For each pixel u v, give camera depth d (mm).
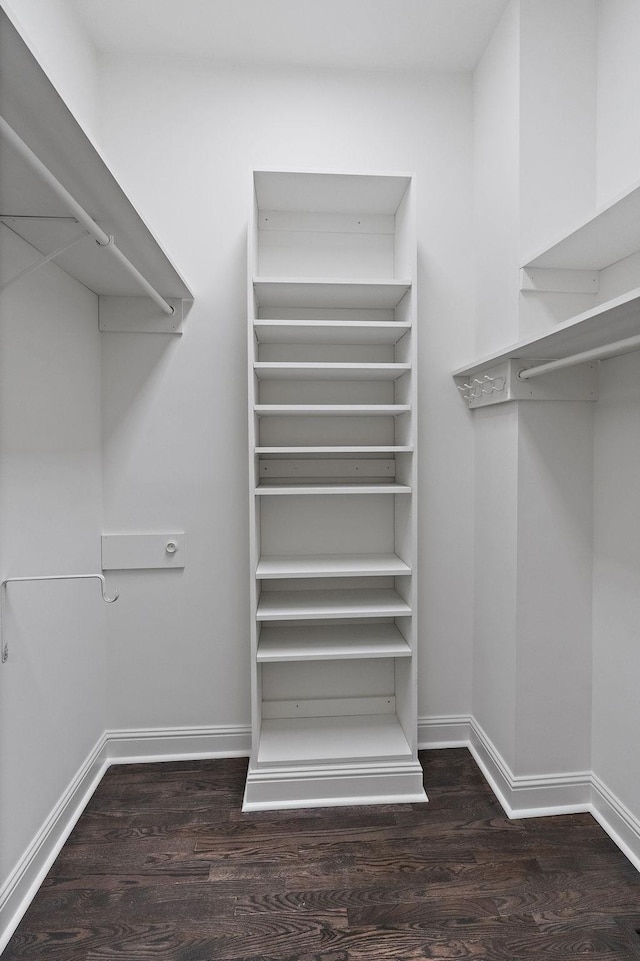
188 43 2061
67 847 1729
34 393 1613
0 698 1418
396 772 1971
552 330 1418
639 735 1659
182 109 2141
